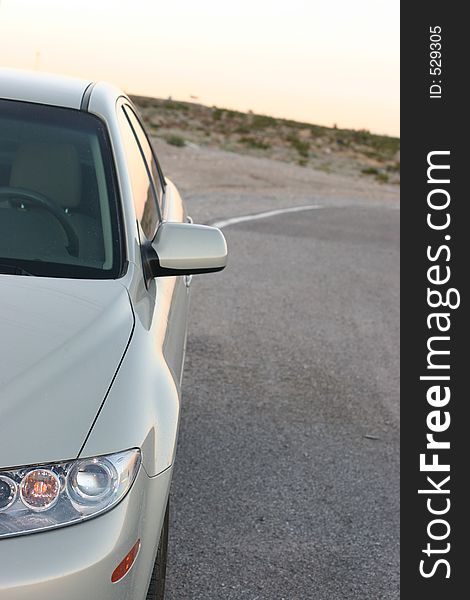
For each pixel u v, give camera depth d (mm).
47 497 2375
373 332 8320
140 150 4520
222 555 4059
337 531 4473
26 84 3945
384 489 5043
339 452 5418
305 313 8703
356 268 11562
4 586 2240
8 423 2434
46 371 2613
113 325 2949
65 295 3031
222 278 9734
